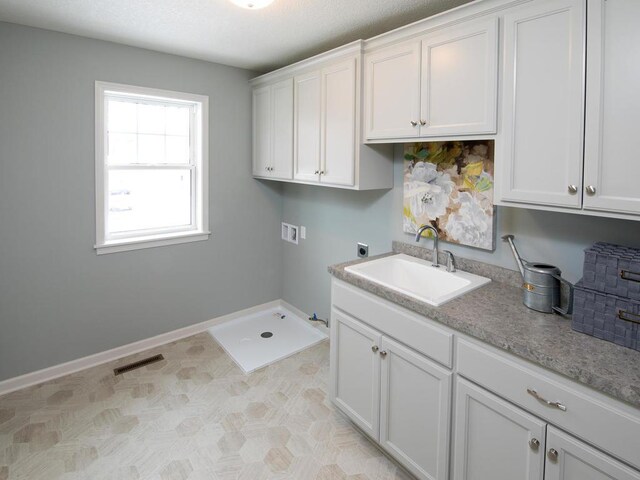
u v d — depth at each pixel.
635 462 1.14
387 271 2.43
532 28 1.54
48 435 2.19
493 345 1.46
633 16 1.28
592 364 1.24
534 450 1.37
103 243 2.90
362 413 2.12
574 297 1.46
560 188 1.50
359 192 2.96
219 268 3.55
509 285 2.03
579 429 1.25
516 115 1.61
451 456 1.67
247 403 2.52
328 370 2.92
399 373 1.87
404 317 1.82
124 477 1.92
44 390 2.62
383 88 2.22
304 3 2.08
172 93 3.05
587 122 1.41
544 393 1.33
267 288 3.91
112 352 3.03
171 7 2.16
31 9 2.21
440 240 2.37
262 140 3.38
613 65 1.33
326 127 2.61
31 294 2.65
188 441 2.17
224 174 3.46
